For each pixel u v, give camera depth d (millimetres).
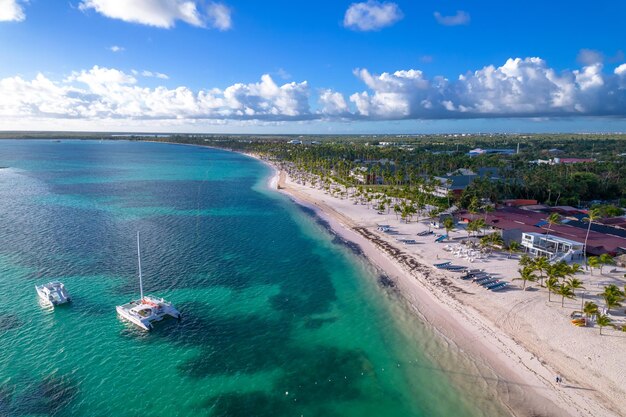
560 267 71188
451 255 94188
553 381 49062
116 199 168250
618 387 47219
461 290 74188
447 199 151625
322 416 45781
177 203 163125
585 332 58344
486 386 49406
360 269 88688
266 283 81125
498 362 53438
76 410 45312
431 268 85875
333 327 64250
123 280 80250
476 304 68500
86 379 50469
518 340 57531
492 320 63094
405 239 108312
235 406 47031
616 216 132125
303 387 50438
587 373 49844
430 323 64188
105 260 91000
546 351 54594
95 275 82188
